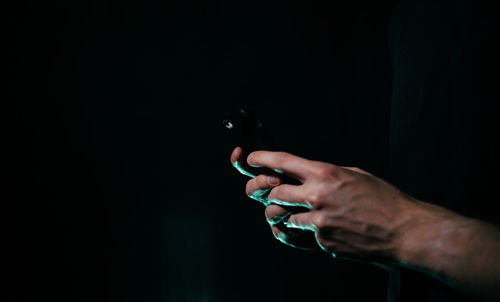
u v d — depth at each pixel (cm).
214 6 271
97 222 272
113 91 269
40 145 263
